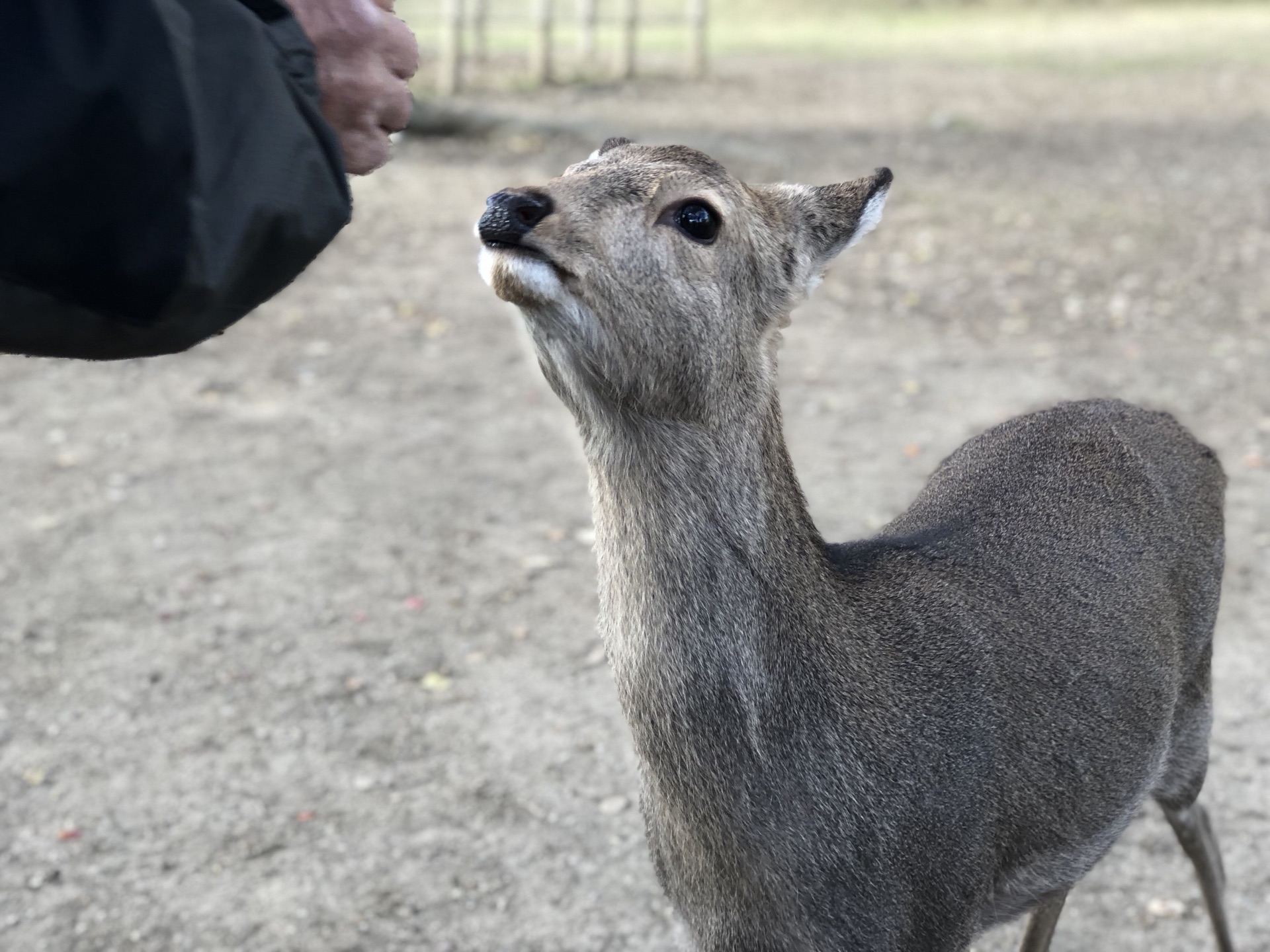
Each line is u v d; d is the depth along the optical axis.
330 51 0.72
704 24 8.02
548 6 7.36
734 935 1.03
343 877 1.65
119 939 1.56
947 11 12.61
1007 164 5.50
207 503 2.59
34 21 0.55
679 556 0.97
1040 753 1.11
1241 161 5.43
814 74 8.35
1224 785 1.76
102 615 2.21
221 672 2.06
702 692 0.97
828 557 1.07
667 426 0.95
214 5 0.62
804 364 3.28
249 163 0.62
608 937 1.56
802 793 0.99
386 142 0.76
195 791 1.80
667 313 0.93
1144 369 3.14
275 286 0.68
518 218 0.89
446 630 2.17
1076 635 1.17
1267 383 3.02
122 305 0.60
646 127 6.10
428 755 1.88
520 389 3.17
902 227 4.51
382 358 3.36
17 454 2.80
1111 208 4.70
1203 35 10.22
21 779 1.82
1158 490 1.31
